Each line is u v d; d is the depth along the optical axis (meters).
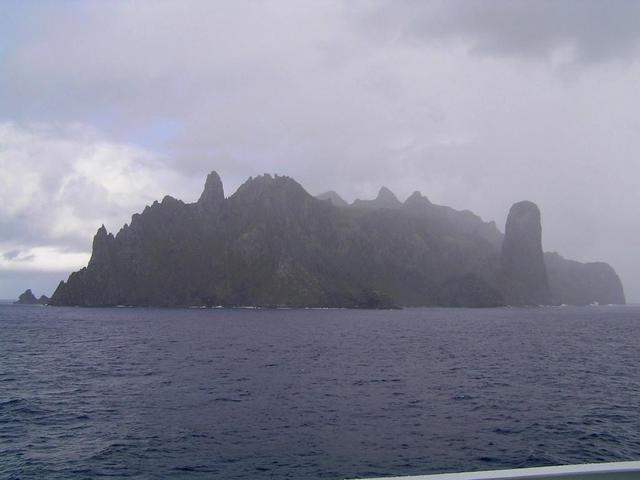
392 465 20.45
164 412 29.22
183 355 62.00
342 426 26.17
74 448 22.33
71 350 69.12
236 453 21.73
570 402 32.50
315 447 22.64
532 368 49.62
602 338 95.88
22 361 55.53
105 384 39.25
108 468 19.86
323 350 69.25
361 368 49.25
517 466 20.39
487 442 23.47
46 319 179.88
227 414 28.73
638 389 37.59
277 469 19.89
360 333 109.88
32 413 28.89
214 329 123.88
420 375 44.38
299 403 31.91
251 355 62.09
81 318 190.25
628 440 23.86
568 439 23.97
